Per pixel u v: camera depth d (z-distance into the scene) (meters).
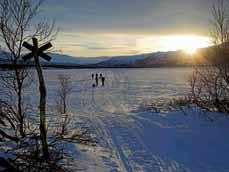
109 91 30.83
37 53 6.48
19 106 7.98
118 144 9.52
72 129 11.23
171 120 12.84
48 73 73.25
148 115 14.72
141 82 44.97
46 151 6.41
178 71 90.31
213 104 14.06
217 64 13.16
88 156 7.92
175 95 25.91
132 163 7.63
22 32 7.68
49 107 18.45
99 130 11.72
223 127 10.82
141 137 10.41
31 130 8.64
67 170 6.45
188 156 8.09
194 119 12.45
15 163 5.31
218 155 7.99
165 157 8.09
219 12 12.65
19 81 7.99
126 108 18.61
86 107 19.22
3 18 7.45
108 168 7.20
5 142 6.63
